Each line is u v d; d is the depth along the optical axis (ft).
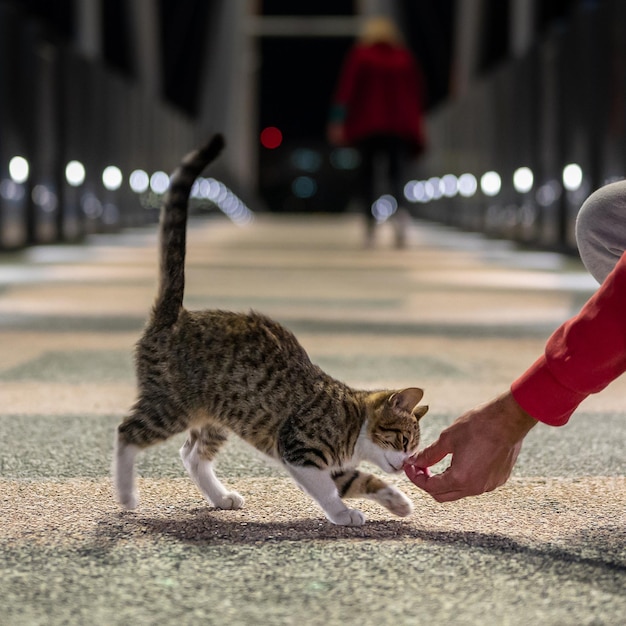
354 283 35.73
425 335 23.22
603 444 13.28
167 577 8.29
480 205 74.13
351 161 184.14
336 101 52.90
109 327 24.30
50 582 8.15
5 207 48.49
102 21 95.30
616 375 9.21
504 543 9.26
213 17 143.84
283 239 69.41
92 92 62.23
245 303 28.81
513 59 59.62
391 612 7.53
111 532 9.55
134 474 10.47
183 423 10.36
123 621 7.34
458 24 104.94
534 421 9.67
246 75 167.73
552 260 47.78
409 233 78.48
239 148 162.30
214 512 10.33
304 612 7.52
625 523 9.88
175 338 10.32
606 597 7.86
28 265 42.78
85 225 62.75
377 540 9.39
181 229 10.53
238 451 12.93
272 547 9.14
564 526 9.78
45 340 22.22
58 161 55.31
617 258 10.40
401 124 52.90
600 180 39.88
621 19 36.52
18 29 46.01
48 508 10.34
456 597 7.84
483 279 37.63
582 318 9.15
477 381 17.72
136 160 77.77
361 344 21.84
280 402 10.03
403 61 52.29
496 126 65.62
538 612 7.54
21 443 13.12
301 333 23.32
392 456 10.37
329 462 10.09
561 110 46.98
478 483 9.62
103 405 15.53
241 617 7.42
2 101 44.39
